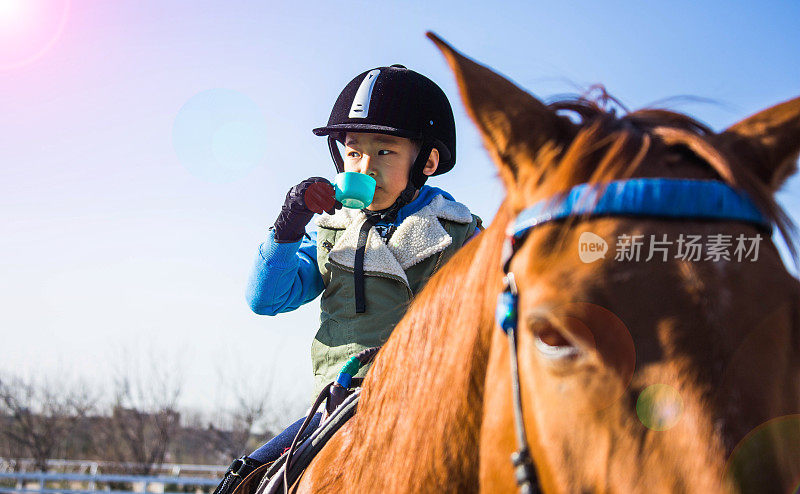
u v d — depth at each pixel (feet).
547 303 3.57
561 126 4.20
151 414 76.18
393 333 5.54
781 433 3.17
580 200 3.69
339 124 8.48
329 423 6.54
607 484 3.28
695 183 3.65
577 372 3.47
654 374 3.27
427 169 8.91
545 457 3.59
